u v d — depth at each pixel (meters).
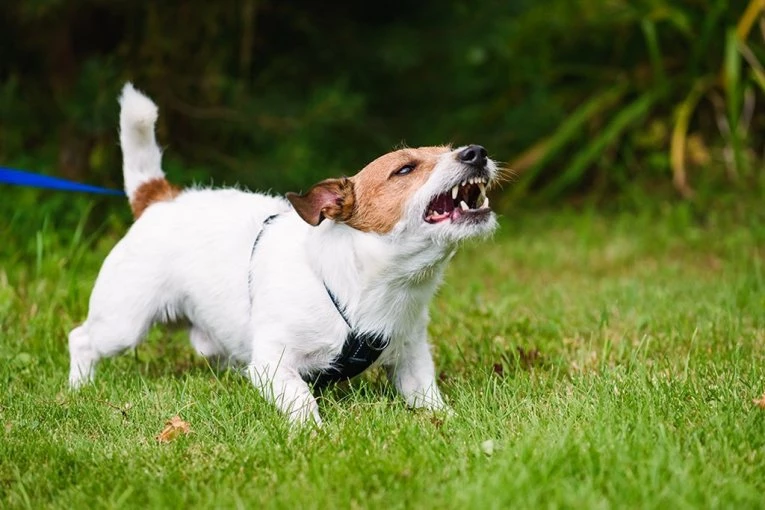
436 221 5.90
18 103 12.26
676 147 13.48
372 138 14.46
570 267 12.03
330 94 12.81
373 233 6.01
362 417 5.71
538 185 15.37
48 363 7.41
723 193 13.54
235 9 13.09
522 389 6.30
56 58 12.88
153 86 12.70
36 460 5.24
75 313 8.56
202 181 12.40
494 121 15.06
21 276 9.52
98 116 11.48
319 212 5.99
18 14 12.14
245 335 6.57
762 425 5.30
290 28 13.98
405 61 13.88
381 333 6.17
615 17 14.41
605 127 14.82
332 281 6.07
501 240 13.30
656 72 13.59
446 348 7.61
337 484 4.66
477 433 5.38
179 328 7.16
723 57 14.05
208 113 12.82
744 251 11.82
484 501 4.31
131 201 7.23
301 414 5.83
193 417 5.86
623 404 5.71
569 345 7.72
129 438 5.66
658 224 13.23
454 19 14.39
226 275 6.58
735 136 12.65
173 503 4.59
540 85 14.84
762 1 12.84
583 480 4.62
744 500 4.40
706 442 5.11
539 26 14.95
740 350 7.05
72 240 10.45
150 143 7.26
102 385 6.70
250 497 4.61
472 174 5.87
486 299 9.95
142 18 12.73
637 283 10.27
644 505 4.28
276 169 12.70
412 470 4.80
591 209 13.85
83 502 4.68
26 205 11.20
